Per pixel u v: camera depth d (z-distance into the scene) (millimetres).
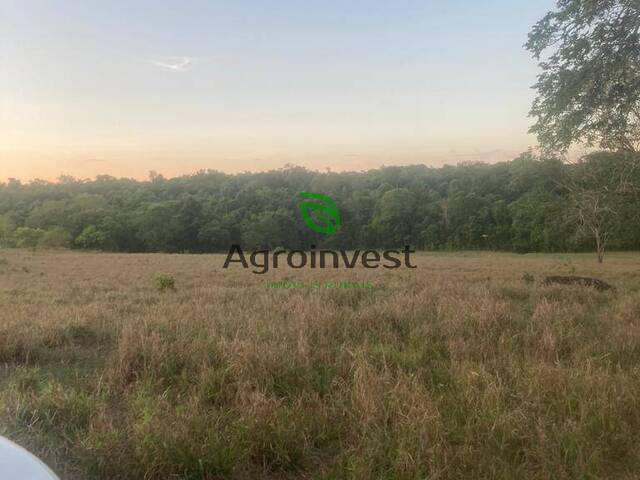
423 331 6328
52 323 7160
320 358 5172
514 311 8016
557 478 2840
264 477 3047
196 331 6418
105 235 62094
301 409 3727
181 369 5031
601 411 3498
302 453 3176
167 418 3426
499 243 60844
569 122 9953
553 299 9781
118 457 2988
